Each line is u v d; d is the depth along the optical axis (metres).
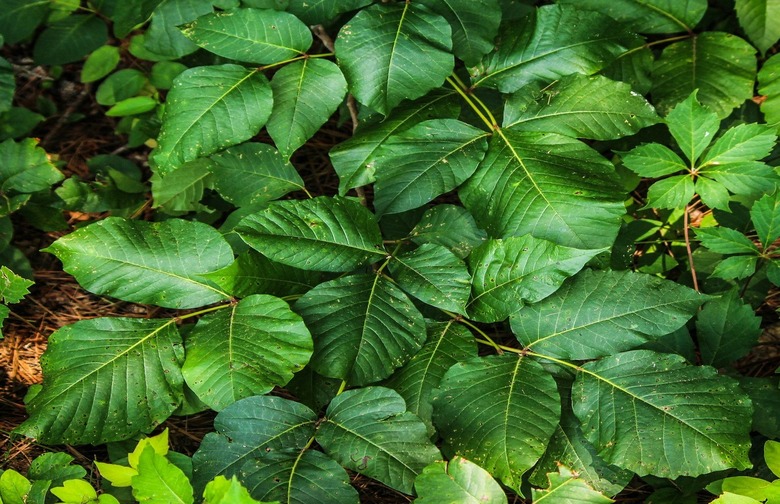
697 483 0.69
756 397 0.71
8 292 0.74
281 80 0.75
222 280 0.70
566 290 0.70
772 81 0.80
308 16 0.76
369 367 0.68
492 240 0.70
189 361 0.69
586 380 0.68
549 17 0.77
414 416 0.66
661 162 0.74
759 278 0.78
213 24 0.75
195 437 0.77
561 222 0.70
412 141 0.74
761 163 0.73
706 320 0.73
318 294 0.70
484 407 0.67
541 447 0.65
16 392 0.79
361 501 0.73
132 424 0.69
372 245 0.72
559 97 0.75
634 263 0.82
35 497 0.66
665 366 0.68
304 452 0.66
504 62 0.77
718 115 0.81
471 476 0.62
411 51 0.73
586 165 0.72
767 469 0.70
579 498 0.62
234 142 0.74
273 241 0.70
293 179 0.79
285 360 0.68
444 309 0.70
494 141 0.74
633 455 0.66
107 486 0.70
